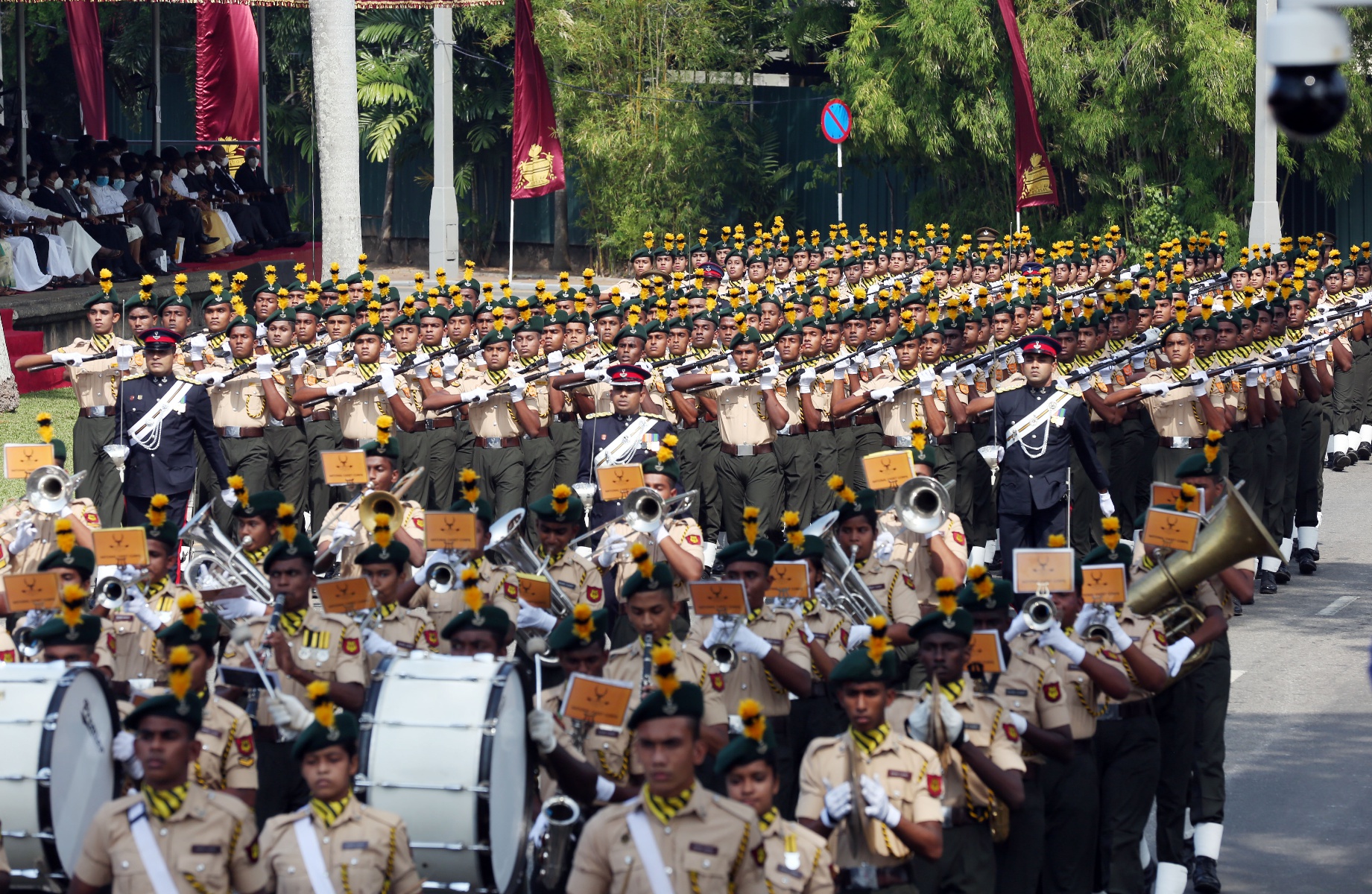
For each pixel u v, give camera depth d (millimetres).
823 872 16969
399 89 133375
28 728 19453
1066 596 22438
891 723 20359
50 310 68875
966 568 27375
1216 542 23562
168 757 17672
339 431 45875
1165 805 24438
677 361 45250
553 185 82062
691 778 16859
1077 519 41125
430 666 20078
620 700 19672
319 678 22531
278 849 17781
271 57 138625
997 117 101375
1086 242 101938
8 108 93312
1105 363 43094
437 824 19062
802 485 43562
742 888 16750
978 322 46375
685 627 29375
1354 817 27500
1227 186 102438
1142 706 23203
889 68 105500
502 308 49531
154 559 25203
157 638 24172
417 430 44438
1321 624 39938
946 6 99938
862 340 46000
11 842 19469
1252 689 34594
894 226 124438
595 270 135250
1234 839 26672
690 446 43844
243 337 45125
